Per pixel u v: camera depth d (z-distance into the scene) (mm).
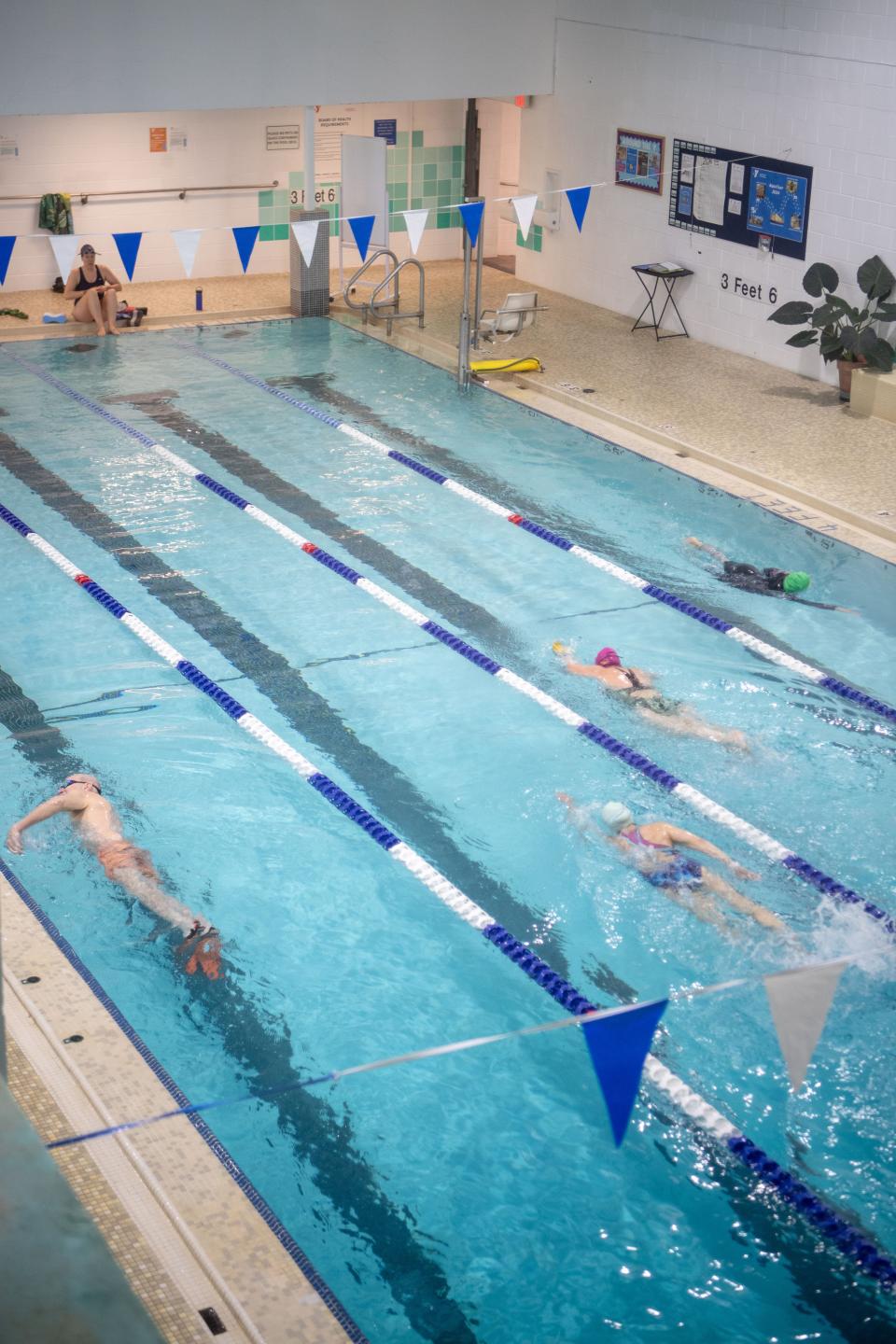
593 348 12883
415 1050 4562
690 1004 4742
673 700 6793
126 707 6730
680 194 12875
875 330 11102
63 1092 4238
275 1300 3557
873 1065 4465
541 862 5535
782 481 9617
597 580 8227
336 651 7328
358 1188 3996
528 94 14078
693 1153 4145
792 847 5637
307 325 13742
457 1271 3725
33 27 11703
